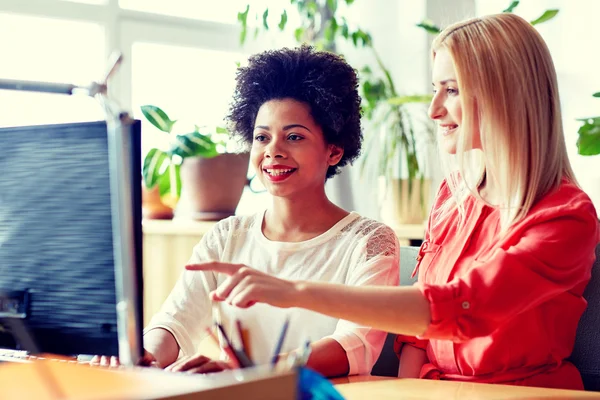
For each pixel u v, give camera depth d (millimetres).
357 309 1156
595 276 1513
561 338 1423
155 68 3512
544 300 1256
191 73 3576
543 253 1243
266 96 1604
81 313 994
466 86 1382
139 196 950
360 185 3566
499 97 1366
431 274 1564
